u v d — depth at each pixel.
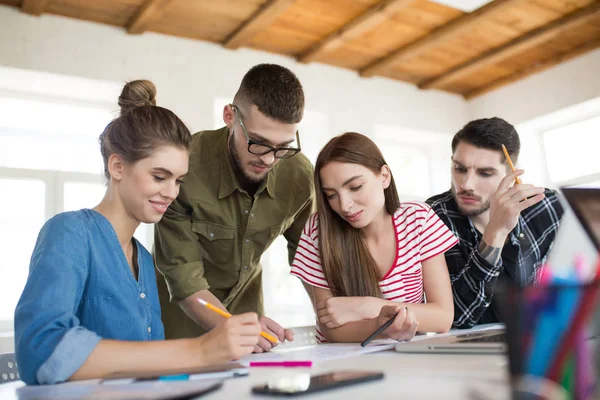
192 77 3.95
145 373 0.73
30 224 3.51
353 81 4.70
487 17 3.87
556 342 0.42
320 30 4.01
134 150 1.05
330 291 1.52
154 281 1.17
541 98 4.78
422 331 1.37
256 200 1.69
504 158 1.74
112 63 3.67
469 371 0.66
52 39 3.50
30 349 0.77
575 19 3.90
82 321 0.98
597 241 0.78
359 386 0.59
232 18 3.74
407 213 1.54
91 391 0.62
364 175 1.40
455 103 5.29
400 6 3.59
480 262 1.55
